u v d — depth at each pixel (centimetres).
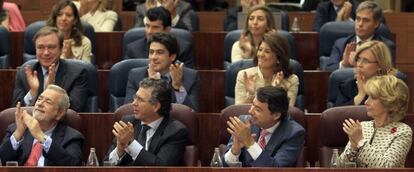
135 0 1777
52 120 1011
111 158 972
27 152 1003
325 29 1427
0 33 1416
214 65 1481
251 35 1320
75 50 1359
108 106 1295
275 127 975
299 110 1055
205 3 1805
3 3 1554
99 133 1088
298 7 1758
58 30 1223
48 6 1756
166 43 1166
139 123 1012
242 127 940
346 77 1183
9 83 1273
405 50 1695
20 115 997
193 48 1402
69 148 1005
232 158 945
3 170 846
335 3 1589
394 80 966
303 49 1470
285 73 1148
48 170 845
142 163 966
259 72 1152
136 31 1391
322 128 1040
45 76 1170
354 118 1030
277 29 1420
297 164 1021
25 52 1396
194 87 1191
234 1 1838
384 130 966
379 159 951
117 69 1230
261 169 837
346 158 957
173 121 1008
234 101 1212
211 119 1104
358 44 1280
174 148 990
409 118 1080
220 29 1769
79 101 1161
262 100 965
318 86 1305
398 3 1847
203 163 1106
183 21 1573
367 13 1323
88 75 1189
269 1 1869
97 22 1554
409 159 1080
